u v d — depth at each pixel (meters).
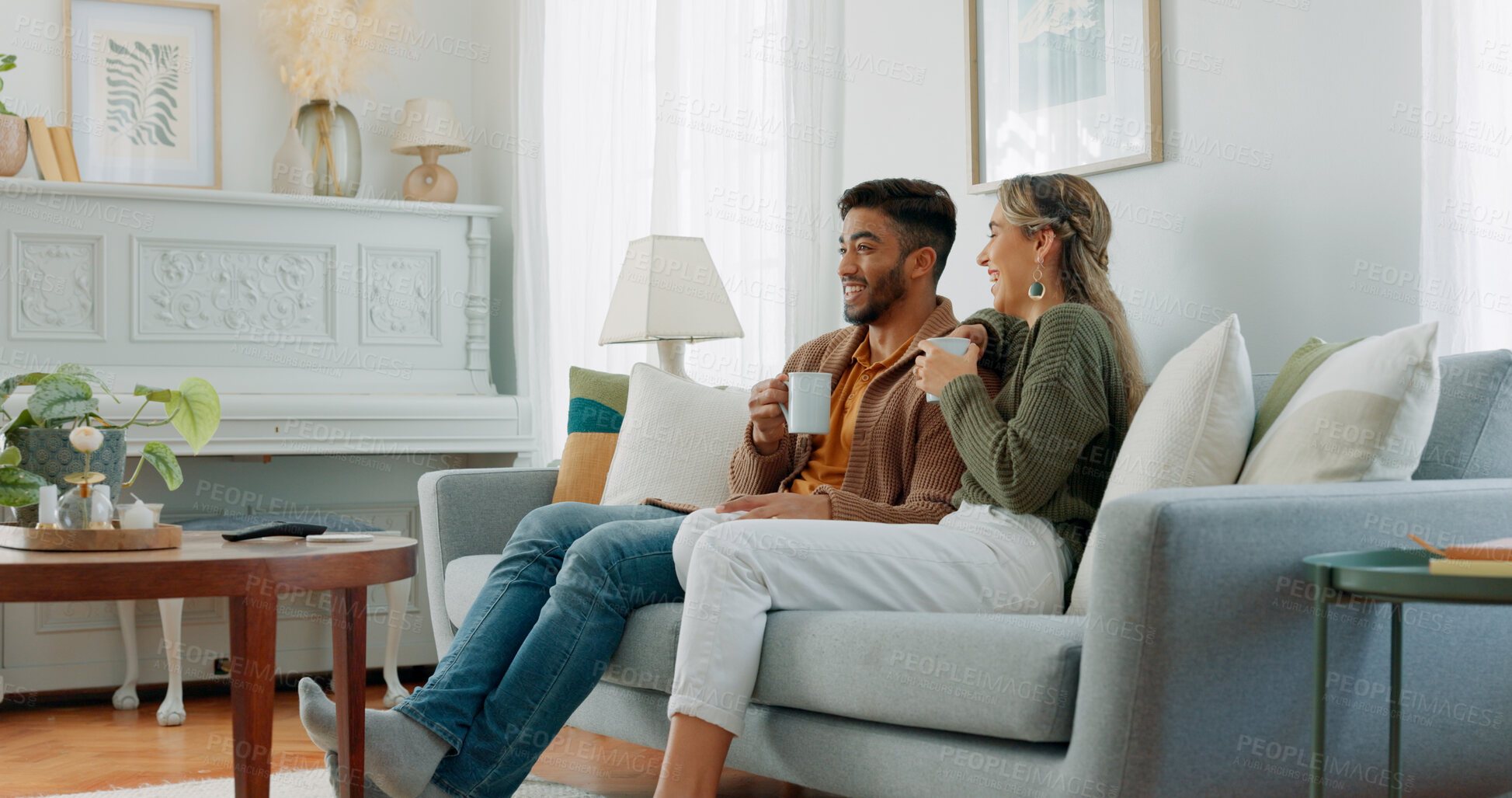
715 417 2.53
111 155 4.01
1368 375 1.51
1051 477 1.70
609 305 3.83
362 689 1.77
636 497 2.48
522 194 4.02
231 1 4.16
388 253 3.87
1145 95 2.36
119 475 2.13
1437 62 1.86
